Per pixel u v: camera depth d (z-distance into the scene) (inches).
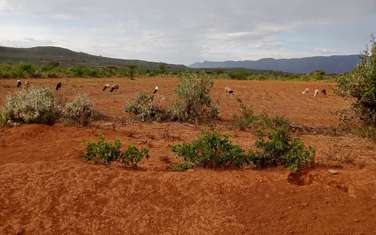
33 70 1422.2
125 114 566.3
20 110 418.3
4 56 4645.7
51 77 1385.3
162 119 518.0
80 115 454.9
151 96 551.5
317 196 225.9
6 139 362.9
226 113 630.5
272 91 1029.8
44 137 370.6
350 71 430.9
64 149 330.0
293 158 263.0
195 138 398.9
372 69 408.5
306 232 196.9
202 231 200.5
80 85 1037.8
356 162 297.9
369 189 232.2
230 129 459.2
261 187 235.3
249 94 947.3
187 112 524.7
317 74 1745.8
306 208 215.8
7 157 309.3
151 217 211.0
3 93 784.9
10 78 1261.1
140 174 249.4
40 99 429.7
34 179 241.9
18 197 224.1
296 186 236.7
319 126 517.0
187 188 234.4
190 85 529.7
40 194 226.7
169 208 217.8
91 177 244.8
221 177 245.3
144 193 229.6
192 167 270.1
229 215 211.8
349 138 411.8
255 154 279.4
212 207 218.2
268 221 206.1
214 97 861.2
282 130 284.8
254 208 216.8
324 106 761.0
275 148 269.0
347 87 427.2
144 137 398.6
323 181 244.7
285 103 797.2
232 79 1710.1
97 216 211.2
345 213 211.2
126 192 230.4
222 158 268.4
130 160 275.6
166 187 235.5
